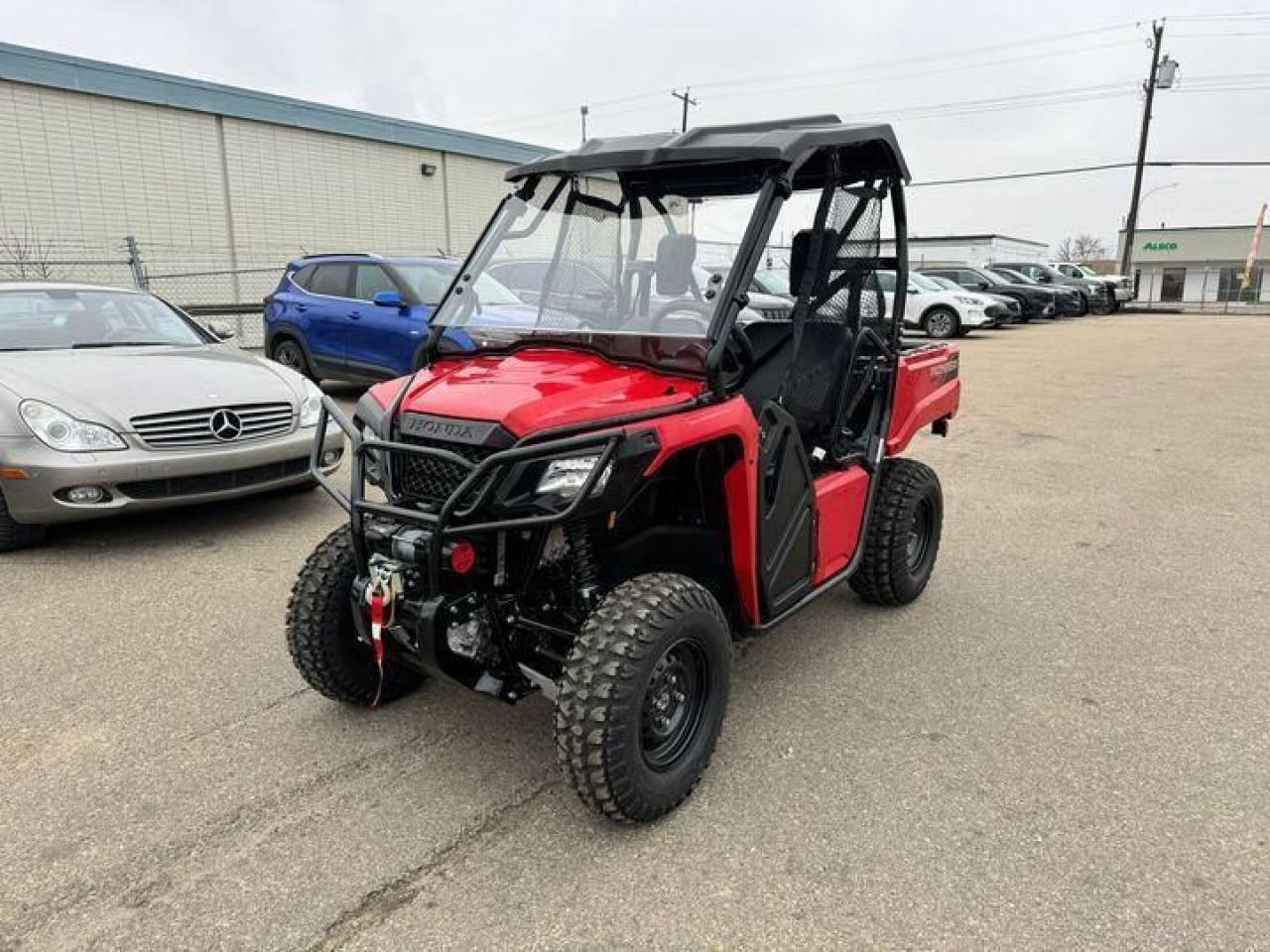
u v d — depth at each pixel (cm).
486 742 326
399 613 280
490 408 272
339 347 981
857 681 375
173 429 514
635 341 301
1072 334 2238
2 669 377
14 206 1612
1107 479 724
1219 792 295
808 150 317
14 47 1563
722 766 311
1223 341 2016
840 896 246
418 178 2278
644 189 333
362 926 235
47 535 540
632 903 243
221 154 1880
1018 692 366
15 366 534
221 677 372
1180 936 230
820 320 377
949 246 4350
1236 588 483
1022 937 230
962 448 844
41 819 278
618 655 256
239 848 266
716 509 309
